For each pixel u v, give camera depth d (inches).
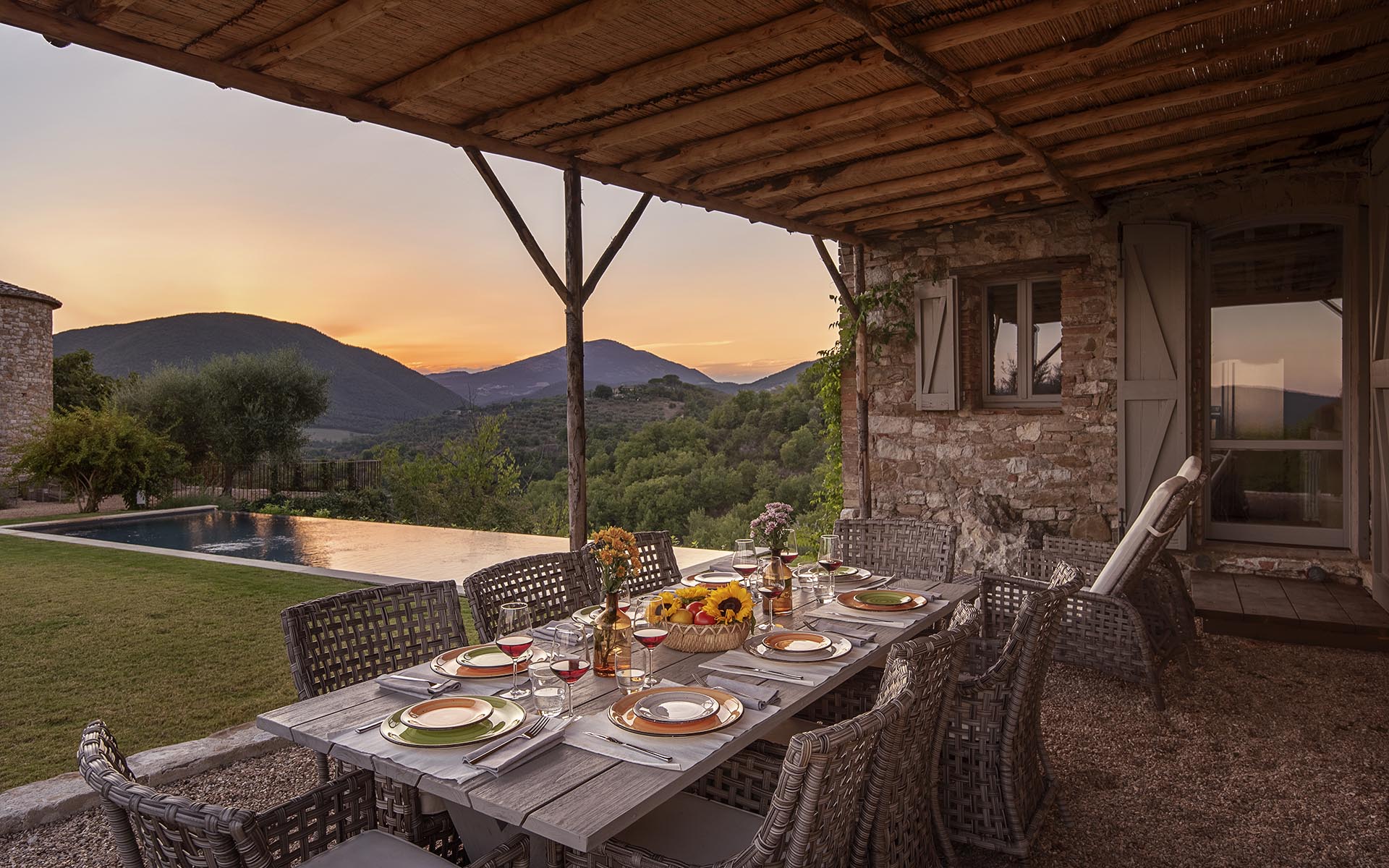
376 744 66.4
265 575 267.6
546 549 353.4
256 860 45.6
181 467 608.7
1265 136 182.7
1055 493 244.7
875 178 195.2
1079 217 238.4
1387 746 126.4
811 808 51.9
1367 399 206.2
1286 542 223.5
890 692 63.5
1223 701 148.0
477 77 133.0
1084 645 153.4
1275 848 97.7
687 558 305.4
